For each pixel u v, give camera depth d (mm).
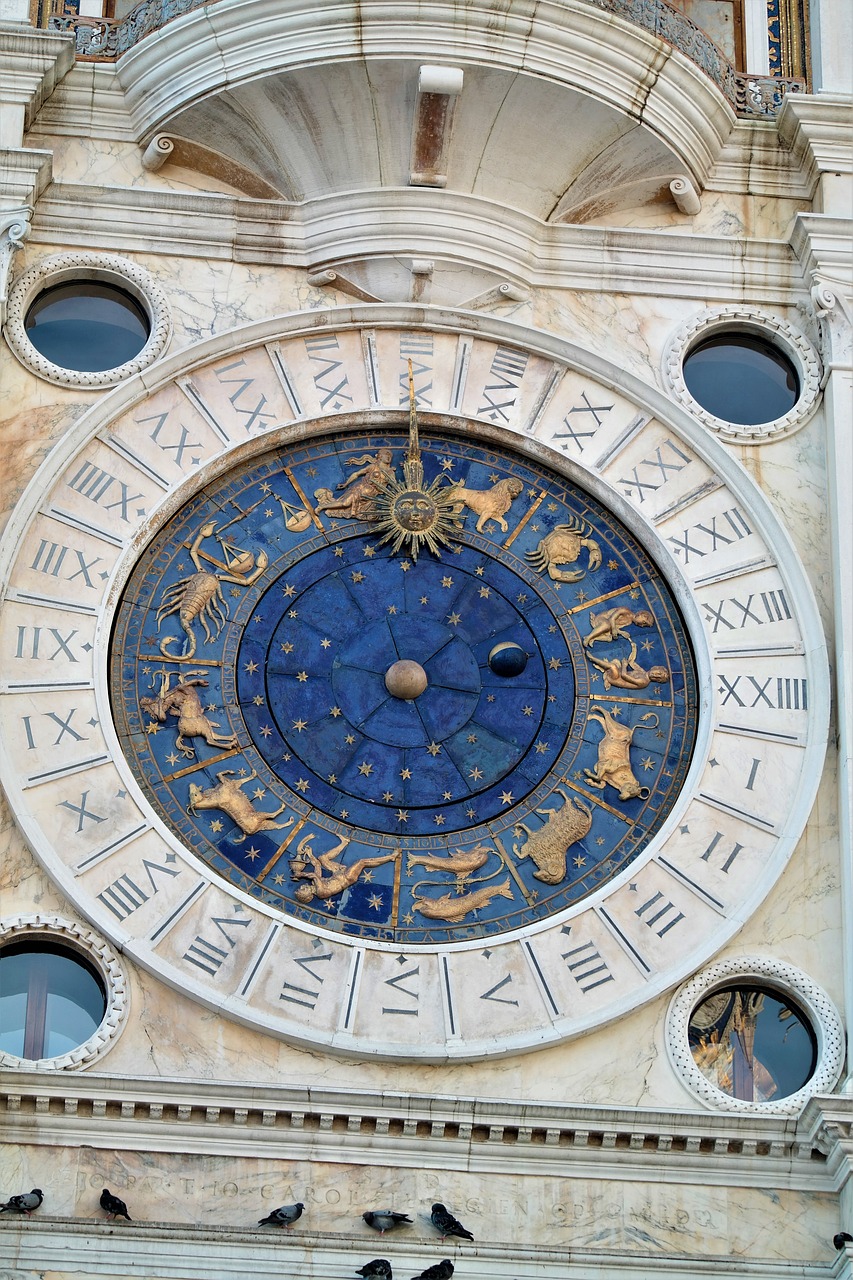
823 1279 16641
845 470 19406
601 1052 17500
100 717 18203
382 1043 17250
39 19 20828
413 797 18438
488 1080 17312
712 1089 17391
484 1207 16828
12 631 18391
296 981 17453
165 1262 16250
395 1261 16391
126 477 19094
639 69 19938
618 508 19469
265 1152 16844
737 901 18016
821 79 21078
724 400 20156
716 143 20578
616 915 17906
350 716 18703
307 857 18078
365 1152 16906
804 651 18906
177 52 19969
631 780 18562
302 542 19281
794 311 20344
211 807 18188
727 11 21719
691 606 19062
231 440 19328
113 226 20031
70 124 20312
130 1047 17188
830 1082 17469
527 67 19703
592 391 19859
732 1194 17062
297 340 19797
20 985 17516
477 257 19984
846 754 18406
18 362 19406
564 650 19062
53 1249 16203
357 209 20047
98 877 17672
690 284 20312
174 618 18828
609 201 20469
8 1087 16750
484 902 18000
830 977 17891
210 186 20344
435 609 19156
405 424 19688
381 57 19641
